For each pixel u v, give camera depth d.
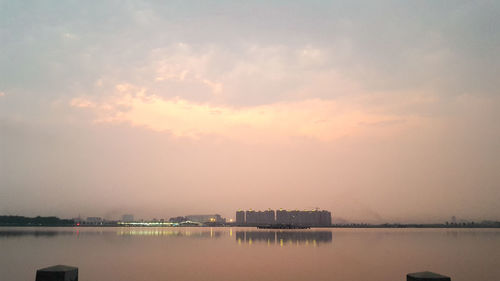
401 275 27.83
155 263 34.28
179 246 56.06
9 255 41.56
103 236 94.44
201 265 32.91
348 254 43.47
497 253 46.03
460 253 45.91
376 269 30.88
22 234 107.88
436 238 87.75
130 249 50.03
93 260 36.59
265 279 25.91
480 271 30.28
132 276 26.77
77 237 87.06
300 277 26.77
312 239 79.19
